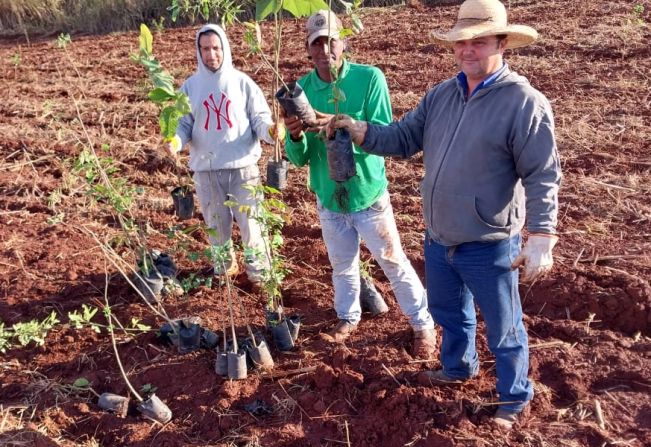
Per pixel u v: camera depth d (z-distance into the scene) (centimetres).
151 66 337
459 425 345
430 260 336
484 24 278
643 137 669
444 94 308
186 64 1102
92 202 470
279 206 401
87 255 547
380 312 448
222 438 360
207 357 418
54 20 1585
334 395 379
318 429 362
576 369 380
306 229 576
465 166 294
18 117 891
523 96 279
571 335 414
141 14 1497
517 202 303
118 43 1330
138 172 711
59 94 988
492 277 311
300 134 359
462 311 346
